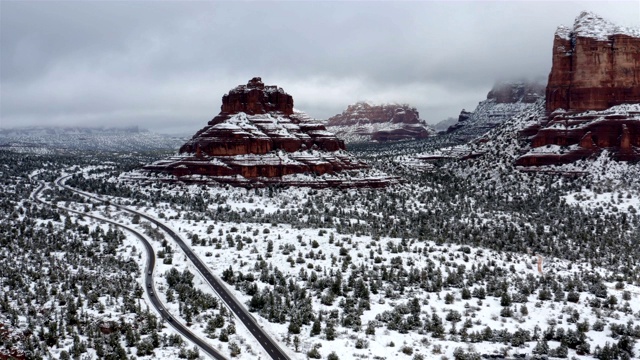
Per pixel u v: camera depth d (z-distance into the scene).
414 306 175.25
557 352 149.12
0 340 143.75
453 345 153.25
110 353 142.62
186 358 144.38
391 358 145.62
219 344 152.38
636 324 167.12
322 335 158.38
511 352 149.62
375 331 161.12
